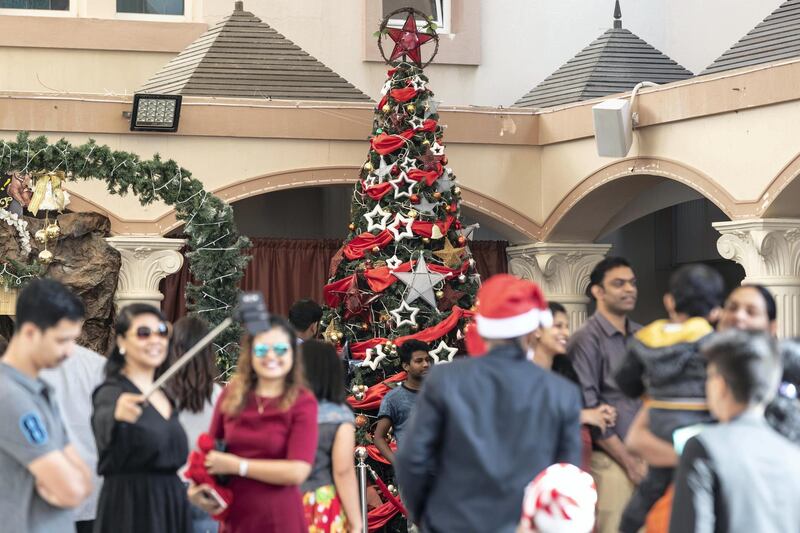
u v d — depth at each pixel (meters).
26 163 12.93
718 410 5.35
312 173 16.03
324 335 13.65
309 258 17.56
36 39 17.33
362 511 11.77
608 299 7.91
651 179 15.66
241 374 7.14
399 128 13.77
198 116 15.62
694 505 5.18
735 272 18.53
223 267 13.13
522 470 6.00
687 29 18.89
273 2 18.16
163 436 7.14
